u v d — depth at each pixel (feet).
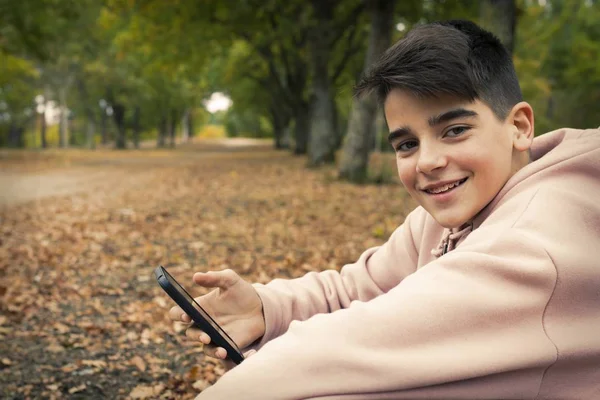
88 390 9.95
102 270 18.49
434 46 3.25
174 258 20.08
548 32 101.30
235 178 55.42
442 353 2.91
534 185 3.29
